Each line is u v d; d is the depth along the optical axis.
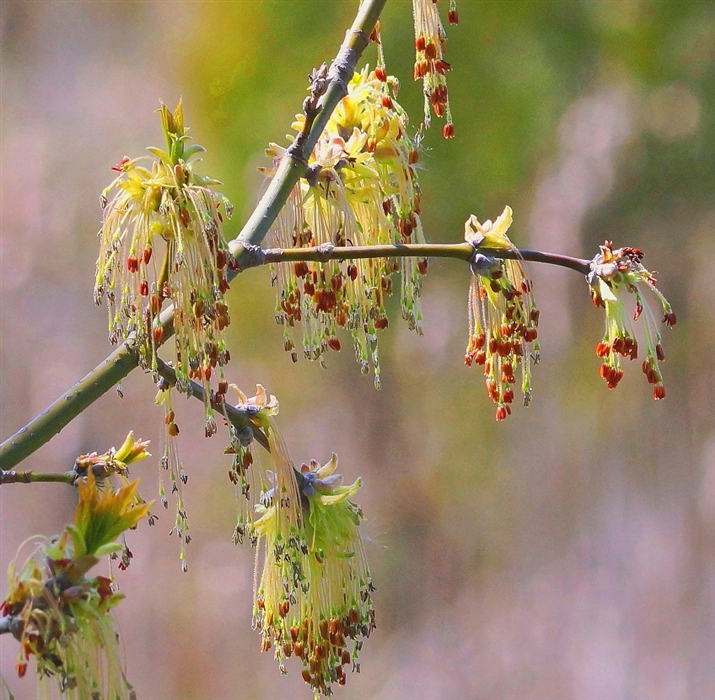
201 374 1.84
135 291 1.84
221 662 4.02
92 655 1.79
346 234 1.87
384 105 1.88
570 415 4.08
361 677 4.14
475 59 3.32
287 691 4.02
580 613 4.07
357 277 1.88
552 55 3.35
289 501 1.86
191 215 1.83
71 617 1.79
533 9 3.31
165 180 1.83
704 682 3.87
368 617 1.87
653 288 1.86
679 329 3.94
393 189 1.88
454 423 4.12
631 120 3.51
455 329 3.98
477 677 4.08
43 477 1.84
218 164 3.31
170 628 4.02
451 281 3.87
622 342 1.86
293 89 3.27
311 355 1.88
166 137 1.84
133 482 1.80
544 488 4.14
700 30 3.35
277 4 3.29
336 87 1.87
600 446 4.11
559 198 3.57
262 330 3.83
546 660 4.07
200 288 1.83
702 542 3.99
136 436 4.09
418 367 4.07
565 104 3.43
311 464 1.88
